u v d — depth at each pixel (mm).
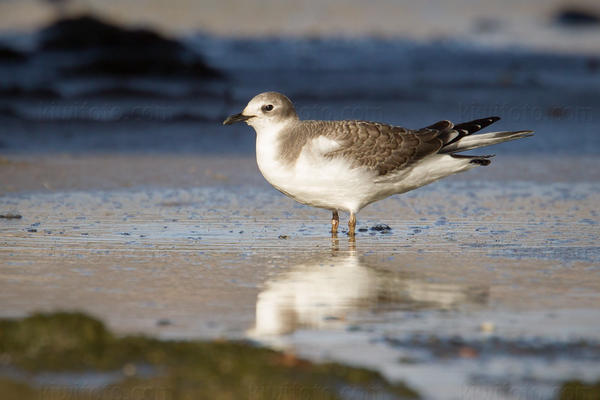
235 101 29734
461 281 10273
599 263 11188
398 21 46625
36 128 24125
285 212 14852
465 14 50219
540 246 12219
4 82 30781
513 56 40062
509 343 7992
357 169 12461
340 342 7973
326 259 11422
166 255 11477
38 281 9953
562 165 20406
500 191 16953
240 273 10578
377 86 32656
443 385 7023
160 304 9117
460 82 34281
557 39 46031
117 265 10844
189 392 6574
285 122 12656
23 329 7488
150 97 29688
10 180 17141
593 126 26703
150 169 19000
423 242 12531
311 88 31922
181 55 34031
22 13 42156
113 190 16547
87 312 8711
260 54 37219
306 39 40281
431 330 8367
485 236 12938
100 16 36344
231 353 7367
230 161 20500
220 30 41062
